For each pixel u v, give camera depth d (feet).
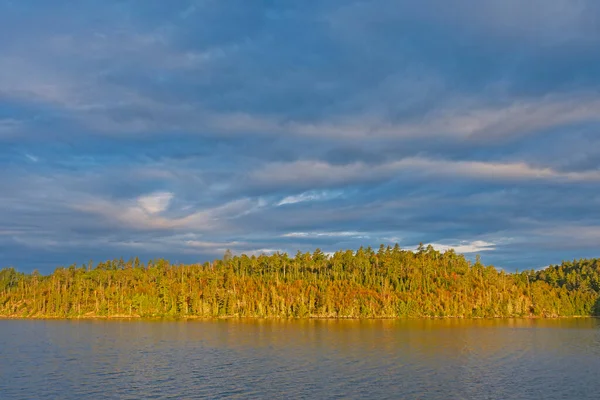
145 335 608.19
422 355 425.28
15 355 450.30
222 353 445.37
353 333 604.90
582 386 307.17
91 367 380.99
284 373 345.72
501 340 533.96
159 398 281.95
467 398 278.46
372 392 291.17
